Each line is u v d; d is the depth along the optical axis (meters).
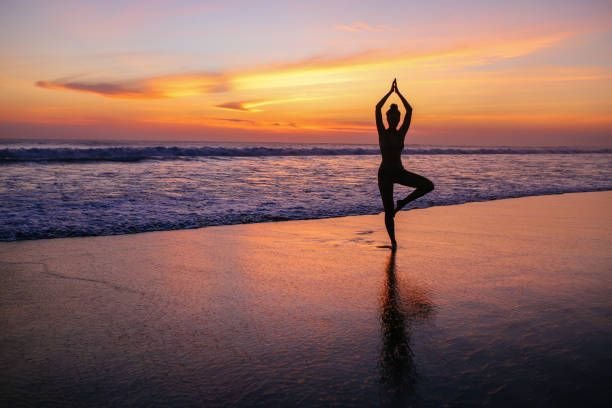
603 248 6.19
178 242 6.39
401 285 4.56
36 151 19.50
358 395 2.53
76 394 2.53
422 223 8.05
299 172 17.09
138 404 2.43
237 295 4.25
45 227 7.05
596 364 2.87
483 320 3.62
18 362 2.90
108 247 6.03
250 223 7.88
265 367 2.85
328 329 3.47
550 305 3.96
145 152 22.55
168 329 3.46
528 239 6.76
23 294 4.20
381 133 6.23
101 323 3.56
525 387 2.60
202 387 2.61
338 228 7.58
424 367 2.85
